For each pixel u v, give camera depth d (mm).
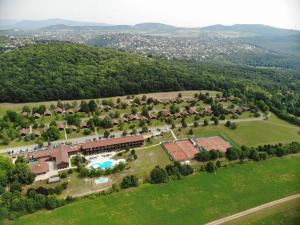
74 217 128000
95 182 153125
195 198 144000
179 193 147000
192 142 198000
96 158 177000
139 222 127125
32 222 123625
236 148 184875
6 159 155500
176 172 158750
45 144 190500
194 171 165125
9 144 187500
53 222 124438
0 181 143000
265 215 133375
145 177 158250
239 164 174125
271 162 177875
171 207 137250
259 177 162875
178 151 183625
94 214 130500
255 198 145500
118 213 131875
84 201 138375
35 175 154750
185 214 133125
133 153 179625
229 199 144250
